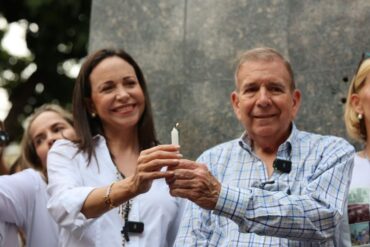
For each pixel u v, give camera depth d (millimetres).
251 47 4676
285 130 3457
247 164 3453
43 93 9891
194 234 3395
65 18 9344
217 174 3490
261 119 3395
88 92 3887
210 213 3416
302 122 4488
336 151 3297
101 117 3855
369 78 3746
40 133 4648
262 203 3088
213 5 4820
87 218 3465
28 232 3953
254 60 3436
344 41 4418
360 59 4363
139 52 5020
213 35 4801
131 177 3352
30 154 4711
